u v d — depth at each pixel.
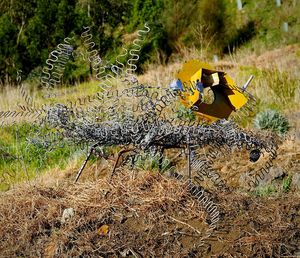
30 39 20.36
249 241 5.94
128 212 6.22
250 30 24.30
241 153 8.98
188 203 6.35
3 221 6.20
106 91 6.79
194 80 6.38
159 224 6.07
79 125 6.48
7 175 9.13
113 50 20.45
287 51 21.08
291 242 6.03
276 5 25.28
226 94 6.61
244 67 17.41
